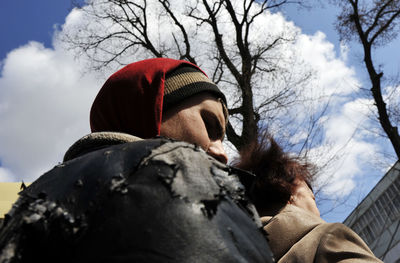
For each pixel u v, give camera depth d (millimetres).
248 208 481
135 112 833
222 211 427
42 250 406
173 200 408
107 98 882
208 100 917
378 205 15391
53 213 419
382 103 11406
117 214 401
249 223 451
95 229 399
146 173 439
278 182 1206
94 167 466
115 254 374
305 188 1320
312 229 967
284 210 1097
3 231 417
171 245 374
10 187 2053
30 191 460
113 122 873
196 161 478
